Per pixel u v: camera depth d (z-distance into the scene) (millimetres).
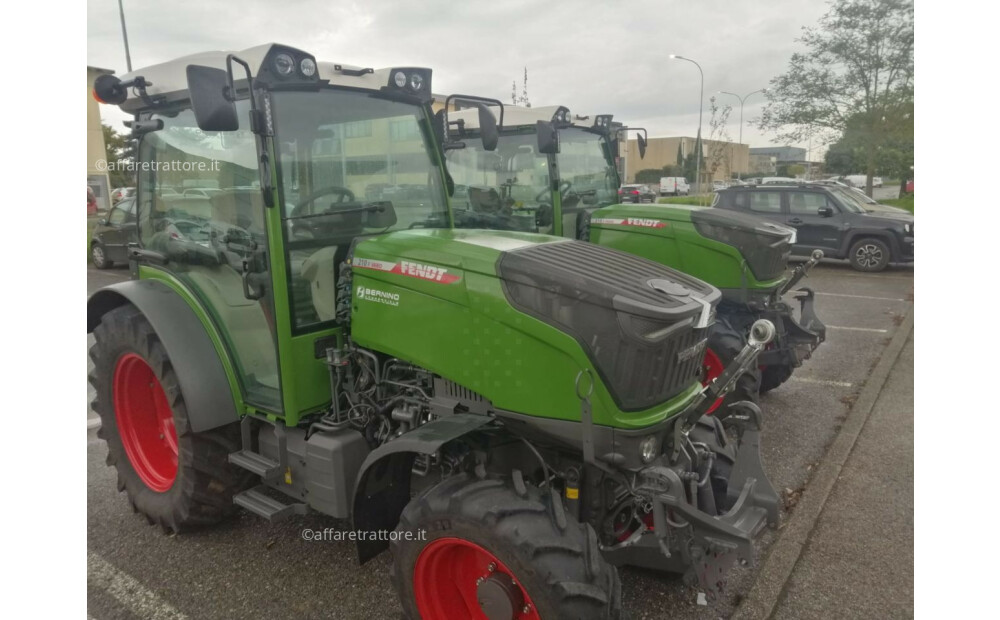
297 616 2990
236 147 3037
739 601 3078
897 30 17156
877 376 6301
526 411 2641
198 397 3250
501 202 6074
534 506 2385
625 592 3139
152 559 3449
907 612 2998
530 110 5961
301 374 3070
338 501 2990
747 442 2959
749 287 5379
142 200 3846
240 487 3578
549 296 2568
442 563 2588
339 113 3178
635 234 5840
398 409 3025
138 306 3436
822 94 18703
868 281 11555
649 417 2592
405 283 2895
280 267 2939
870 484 4223
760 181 20391
